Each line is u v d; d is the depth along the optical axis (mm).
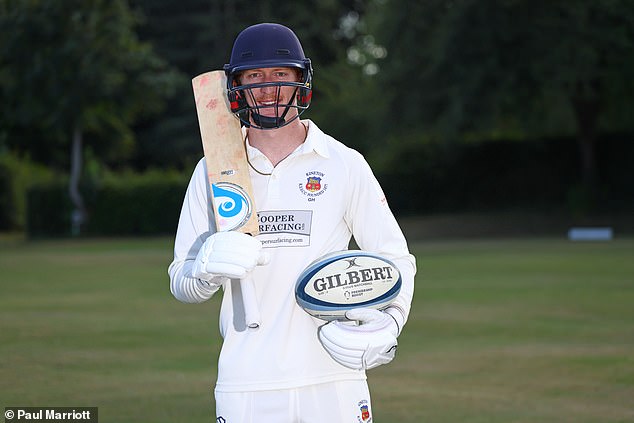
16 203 128250
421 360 25906
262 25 9812
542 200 107875
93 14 105625
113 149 121812
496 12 90875
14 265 63938
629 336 29469
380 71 104000
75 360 26312
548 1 90500
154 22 161125
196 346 28750
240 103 9805
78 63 105875
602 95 98250
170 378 23844
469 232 97375
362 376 9859
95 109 111062
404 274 9930
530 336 29656
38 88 106125
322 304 9344
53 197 114250
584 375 23641
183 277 9781
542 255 64188
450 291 42250
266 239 9680
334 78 142125
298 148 9852
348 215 10062
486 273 51125
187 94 158000
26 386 22828
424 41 101000
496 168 109062
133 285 48469
